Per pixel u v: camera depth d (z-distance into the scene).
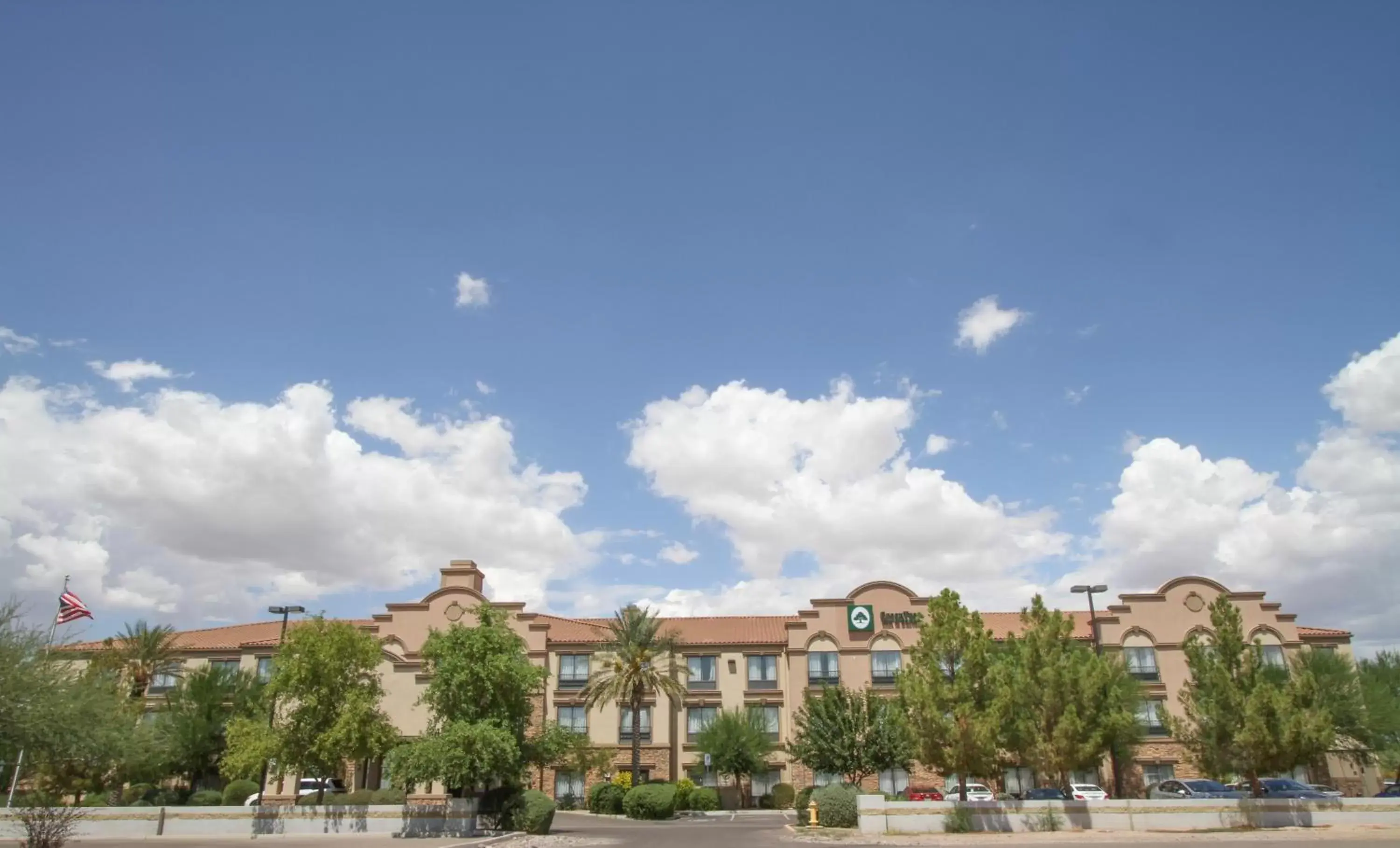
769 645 63.91
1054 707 34.94
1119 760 45.78
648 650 57.25
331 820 37.22
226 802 49.53
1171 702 58.25
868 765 46.47
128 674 51.28
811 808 39.41
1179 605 60.19
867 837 34.03
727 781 60.38
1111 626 60.09
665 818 48.72
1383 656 55.22
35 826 28.42
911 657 37.47
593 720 61.97
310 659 38.59
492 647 39.38
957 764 34.16
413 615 60.78
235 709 50.94
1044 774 35.28
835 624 63.00
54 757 29.25
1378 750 47.09
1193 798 42.09
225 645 63.12
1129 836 32.16
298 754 37.88
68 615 40.22
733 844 33.38
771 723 61.94
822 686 61.19
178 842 34.34
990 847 30.33
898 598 63.00
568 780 60.25
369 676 40.81
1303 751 33.34
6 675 25.61
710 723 60.94
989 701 35.75
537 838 36.00
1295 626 58.94
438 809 37.22
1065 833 33.69
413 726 57.62
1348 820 34.31
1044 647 35.97
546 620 69.38
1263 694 33.72
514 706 39.50
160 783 50.50
